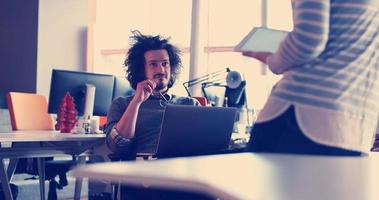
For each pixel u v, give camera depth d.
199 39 6.74
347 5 1.41
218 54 6.91
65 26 6.62
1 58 6.63
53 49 6.51
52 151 2.98
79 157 3.08
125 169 0.68
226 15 6.90
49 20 6.48
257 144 1.47
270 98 1.47
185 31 7.21
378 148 2.90
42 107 4.23
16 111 3.99
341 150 1.38
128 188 2.08
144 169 0.69
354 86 1.40
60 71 3.44
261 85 6.01
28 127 4.04
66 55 6.62
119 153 2.65
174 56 2.90
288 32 1.52
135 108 2.60
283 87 1.44
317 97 1.39
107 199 3.17
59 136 2.85
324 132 1.37
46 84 6.45
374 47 1.44
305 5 1.32
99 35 8.12
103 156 3.01
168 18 7.41
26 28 6.47
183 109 2.20
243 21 6.79
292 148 1.40
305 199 0.59
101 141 2.97
